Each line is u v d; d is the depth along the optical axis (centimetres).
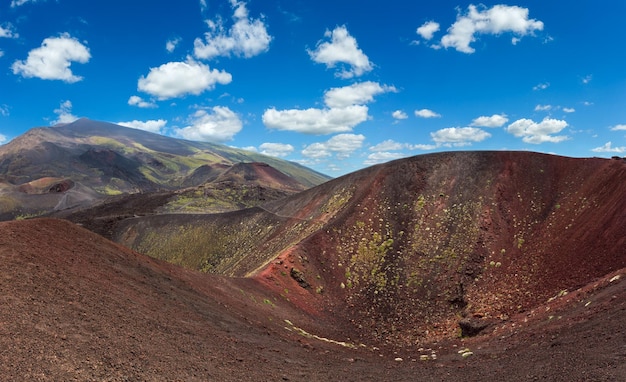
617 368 1452
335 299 4544
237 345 2128
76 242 2441
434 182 6406
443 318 4050
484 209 5544
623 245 3559
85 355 1341
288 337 2803
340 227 5700
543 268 4122
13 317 1380
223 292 3309
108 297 1939
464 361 2425
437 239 5303
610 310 2228
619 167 4922
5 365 1109
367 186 6675
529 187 5691
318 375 1967
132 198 17625
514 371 1859
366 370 2250
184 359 1653
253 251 7594
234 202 16900
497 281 4319
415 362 2620
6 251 1869
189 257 10312
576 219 4625
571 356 1794
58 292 1728
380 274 4922
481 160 6481
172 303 2352
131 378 1325
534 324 2847
